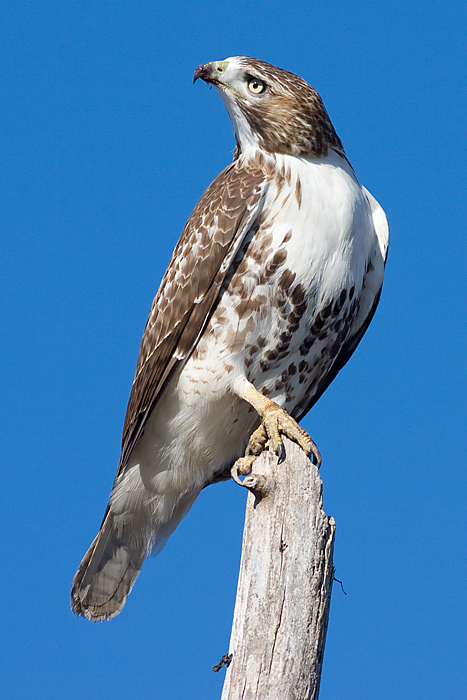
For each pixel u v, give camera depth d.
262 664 7.51
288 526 7.93
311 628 7.64
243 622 7.71
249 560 7.92
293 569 7.78
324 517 8.01
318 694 7.62
